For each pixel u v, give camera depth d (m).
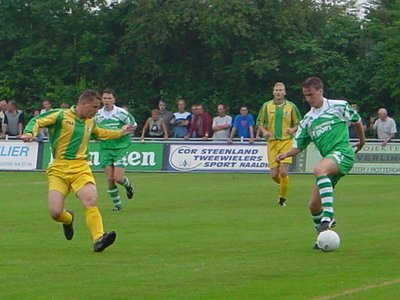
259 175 49.53
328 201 20.89
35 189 39.47
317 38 74.12
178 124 53.00
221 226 26.00
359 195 36.50
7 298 15.45
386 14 76.38
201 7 70.69
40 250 21.12
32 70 76.56
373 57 72.88
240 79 72.25
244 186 41.41
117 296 15.58
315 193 21.39
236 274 17.72
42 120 20.30
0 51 77.88
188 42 73.25
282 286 16.45
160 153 52.28
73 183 20.70
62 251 20.97
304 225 26.20
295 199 34.97
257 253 20.55
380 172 50.56
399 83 70.06
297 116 33.38
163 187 40.69
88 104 20.56
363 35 74.81
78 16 77.62
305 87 21.56
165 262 19.28
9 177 47.53
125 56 75.56
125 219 27.91
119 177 30.61
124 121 30.98
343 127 21.56
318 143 21.69
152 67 73.69
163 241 22.69
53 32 77.75
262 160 51.12
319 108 21.61
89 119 20.95
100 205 32.41
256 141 51.38
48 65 77.12
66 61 76.94
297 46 72.06
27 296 15.60
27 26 78.06
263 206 32.12
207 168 51.62
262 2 72.25
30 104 75.25
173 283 16.75
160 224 26.53
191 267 18.58
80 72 77.06
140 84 75.31
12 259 19.72
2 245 21.98
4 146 53.22
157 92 75.19
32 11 76.81
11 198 35.09
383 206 31.88
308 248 21.33
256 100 72.94
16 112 53.88
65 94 74.44
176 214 29.34
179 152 52.03
